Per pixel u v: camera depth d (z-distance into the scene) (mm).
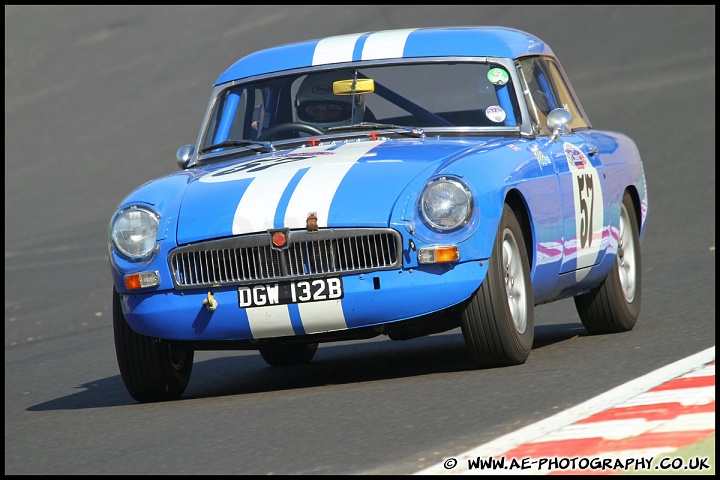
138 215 21750
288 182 21484
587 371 20828
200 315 21250
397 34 26328
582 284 25875
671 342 23953
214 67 117812
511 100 24797
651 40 106250
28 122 110438
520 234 22406
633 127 79062
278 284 20781
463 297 20891
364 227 20500
